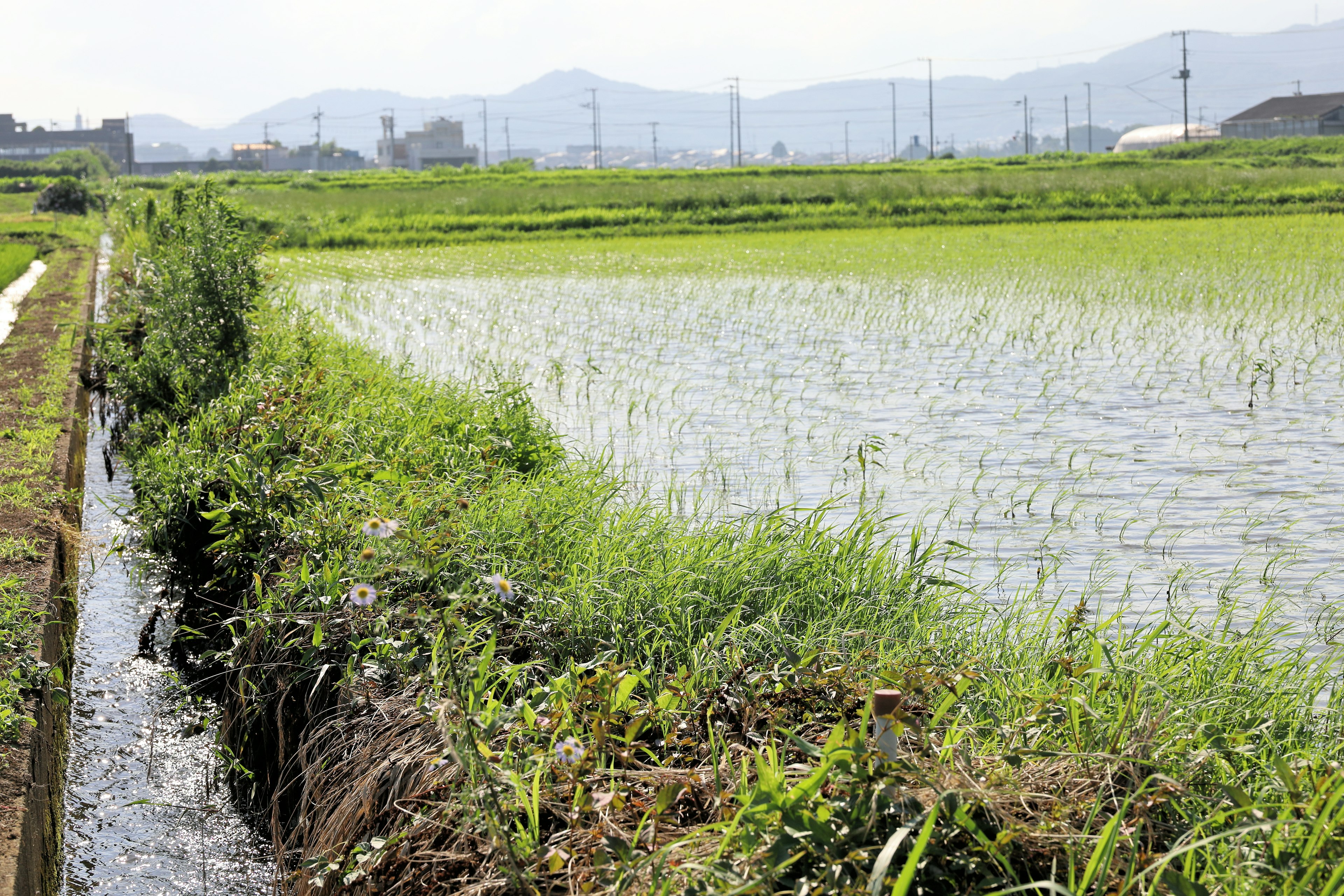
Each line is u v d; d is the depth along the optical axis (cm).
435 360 1448
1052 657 462
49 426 988
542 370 1384
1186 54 10194
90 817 500
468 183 5966
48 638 570
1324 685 485
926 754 337
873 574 584
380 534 436
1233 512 803
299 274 2612
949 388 1247
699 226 3878
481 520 623
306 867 389
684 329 1698
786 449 1003
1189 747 353
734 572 562
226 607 623
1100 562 712
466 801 318
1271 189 4062
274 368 988
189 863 471
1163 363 1357
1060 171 5125
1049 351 1453
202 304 1080
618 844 279
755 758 314
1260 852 296
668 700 391
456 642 419
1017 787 311
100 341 1295
